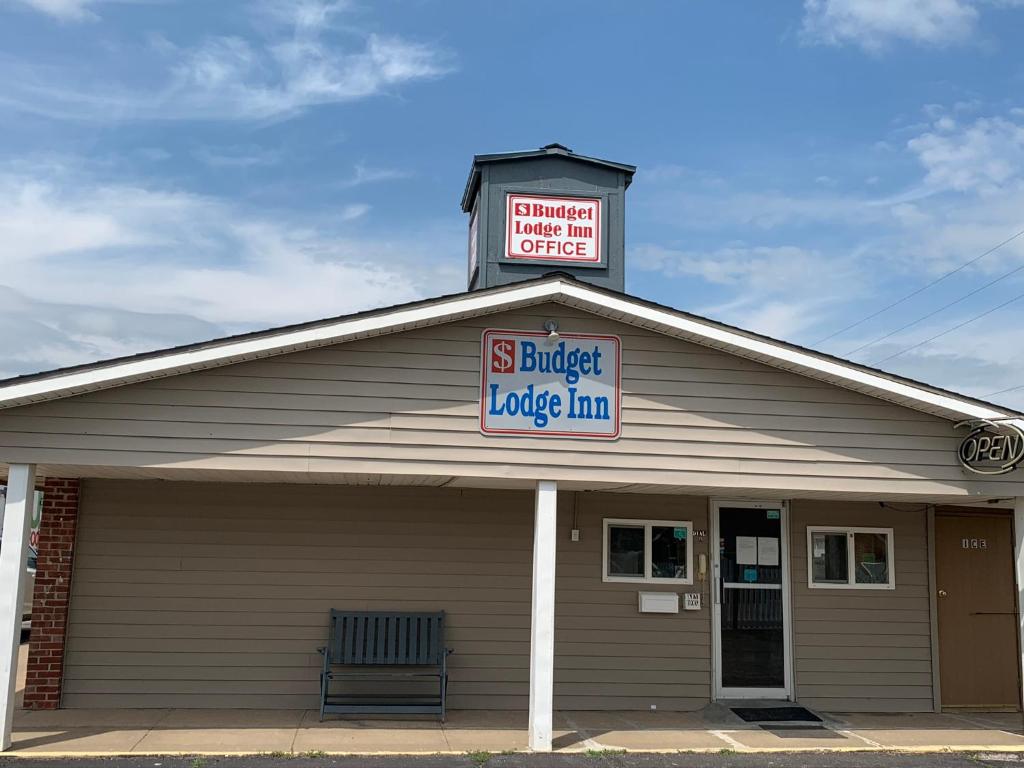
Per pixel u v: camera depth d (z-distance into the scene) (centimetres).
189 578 999
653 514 1075
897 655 1091
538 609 852
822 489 902
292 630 1002
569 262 1245
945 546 1125
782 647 1077
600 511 1066
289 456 835
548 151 1260
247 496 1018
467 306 852
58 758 770
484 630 1025
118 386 820
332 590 1012
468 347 872
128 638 984
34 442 804
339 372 851
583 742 877
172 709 973
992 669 1106
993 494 924
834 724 995
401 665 998
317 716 956
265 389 840
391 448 848
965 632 1111
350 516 1027
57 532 988
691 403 895
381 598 1017
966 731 979
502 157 1253
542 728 838
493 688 1018
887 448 916
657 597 1052
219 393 834
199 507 1010
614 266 1253
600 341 892
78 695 970
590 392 884
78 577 988
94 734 856
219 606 998
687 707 1047
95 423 813
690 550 1073
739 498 1091
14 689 798
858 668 1082
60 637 971
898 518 1117
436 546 1032
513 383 873
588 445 876
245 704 986
